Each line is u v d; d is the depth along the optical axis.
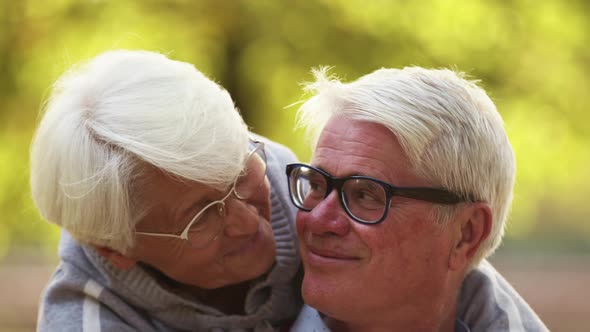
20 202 5.32
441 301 2.20
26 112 5.21
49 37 5.12
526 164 5.32
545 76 5.28
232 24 5.11
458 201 2.10
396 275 2.09
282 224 2.39
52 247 5.37
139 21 5.11
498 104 5.14
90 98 2.11
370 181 2.05
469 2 5.15
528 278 10.91
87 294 2.27
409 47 5.09
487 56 5.20
